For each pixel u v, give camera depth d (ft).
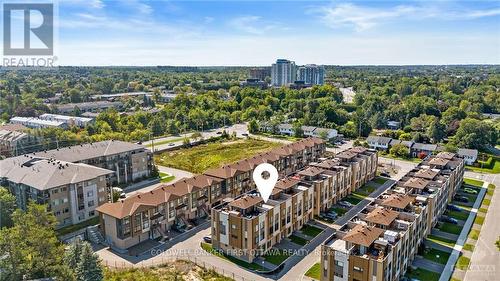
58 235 263.08
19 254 175.52
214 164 435.53
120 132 552.82
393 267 195.31
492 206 320.29
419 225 238.48
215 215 242.99
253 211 244.22
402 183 285.43
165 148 503.20
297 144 426.51
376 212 223.30
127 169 377.09
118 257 237.25
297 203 270.46
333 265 194.29
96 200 298.76
